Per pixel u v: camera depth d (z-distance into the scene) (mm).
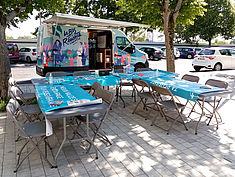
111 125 5180
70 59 8695
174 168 3426
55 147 4062
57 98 3863
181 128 5012
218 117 5715
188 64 19750
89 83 5293
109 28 9734
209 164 3543
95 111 3426
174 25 8531
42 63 8383
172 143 4266
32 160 3625
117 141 4340
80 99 3807
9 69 6723
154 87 5000
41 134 3381
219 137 4543
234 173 3309
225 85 5105
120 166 3473
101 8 20016
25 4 7004
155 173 3293
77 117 4047
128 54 10523
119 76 6285
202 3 8562
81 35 8812
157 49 22656
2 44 6422
